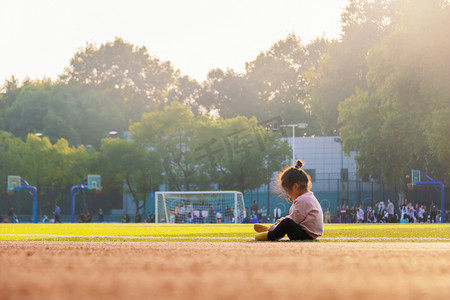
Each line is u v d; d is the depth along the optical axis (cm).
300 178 593
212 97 8512
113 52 9031
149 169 5778
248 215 4569
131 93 9125
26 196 6500
